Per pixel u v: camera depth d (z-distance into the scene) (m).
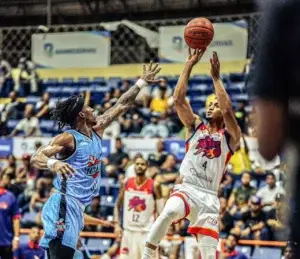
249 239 10.02
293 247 1.84
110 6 17.16
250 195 10.45
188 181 6.32
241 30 14.28
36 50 16.67
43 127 14.86
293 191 1.85
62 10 17.59
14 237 9.63
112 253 10.35
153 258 6.18
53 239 5.86
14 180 12.43
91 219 7.99
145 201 9.70
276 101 1.78
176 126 13.56
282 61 1.77
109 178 12.26
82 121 6.07
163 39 15.24
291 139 1.80
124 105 6.49
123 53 16.91
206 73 15.06
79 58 16.41
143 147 12.72
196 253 9.44
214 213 6.26
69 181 5.93
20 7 17.94
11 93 15.63
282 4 1.77
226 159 6.35
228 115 6.21
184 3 16.22
